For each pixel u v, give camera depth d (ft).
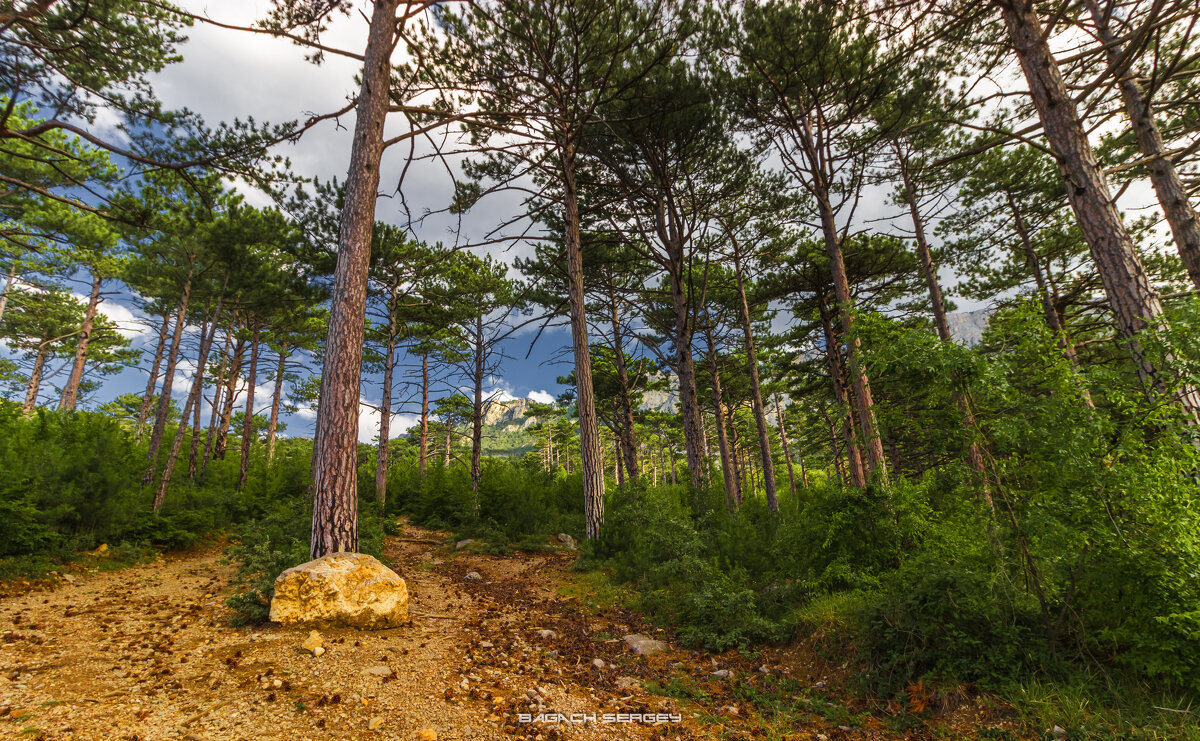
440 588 28.76
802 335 64.59
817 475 107.45
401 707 12.51
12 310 77.71
